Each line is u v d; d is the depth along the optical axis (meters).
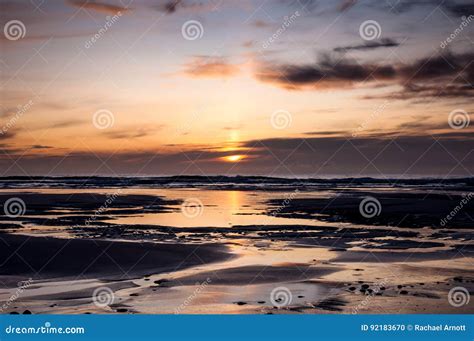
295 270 8.84
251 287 7.92
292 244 11.16
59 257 9.50
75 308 6.94
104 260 9.35
